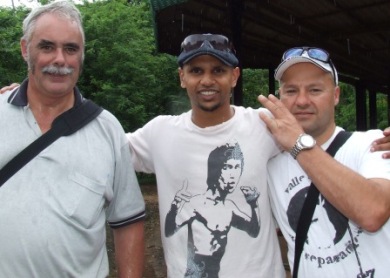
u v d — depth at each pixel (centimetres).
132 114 1345
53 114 231
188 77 247
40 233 212
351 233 207
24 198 214
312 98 223
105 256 243
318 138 229
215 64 241
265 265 243
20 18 1209
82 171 224
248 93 2066
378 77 1482
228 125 247
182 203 249
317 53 221
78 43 228
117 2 1506
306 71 223
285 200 230
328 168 200
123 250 254
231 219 242
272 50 962
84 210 221
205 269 241
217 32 757
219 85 242
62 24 222
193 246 244
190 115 257
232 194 244
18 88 237
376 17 722
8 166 218
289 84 228
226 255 240
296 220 222
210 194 245
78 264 222
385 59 1175
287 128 214
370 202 191
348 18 724
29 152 220
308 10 683
